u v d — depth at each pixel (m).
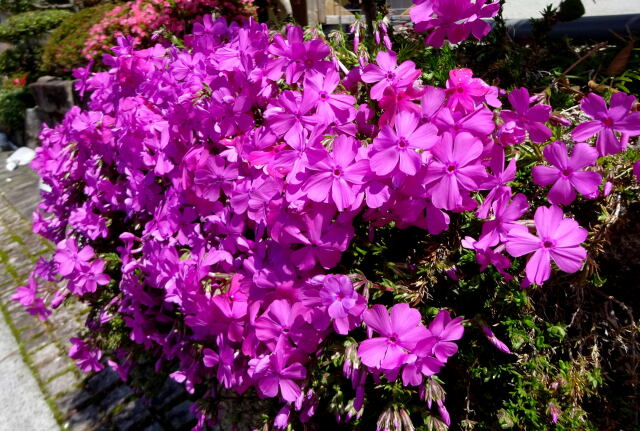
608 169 0.15
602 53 0.21
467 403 0.16
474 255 0.16
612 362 0.17
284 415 0.17
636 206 0.15
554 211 0.13
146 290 0.24
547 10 0.21
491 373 0.16
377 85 0.16
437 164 0.14
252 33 0.18
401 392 0.15
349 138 0.14
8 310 0.43
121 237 0.22
